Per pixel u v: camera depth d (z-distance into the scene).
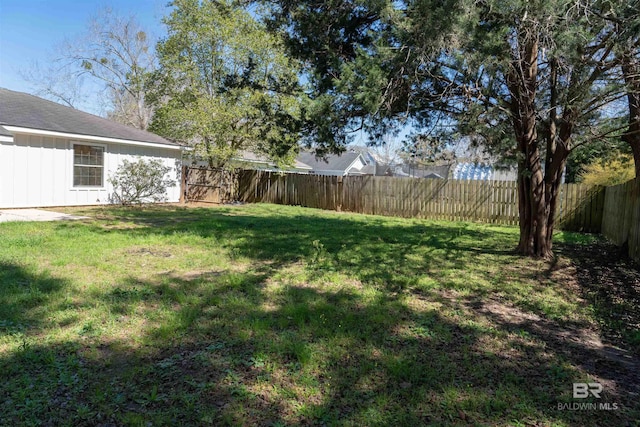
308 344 3.16
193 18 15.80
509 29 4.89
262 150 16.03
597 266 6.32
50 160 11.42
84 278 4.75
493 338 3.44
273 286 4.75
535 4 4.32
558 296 4.75
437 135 7.08
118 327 3.41
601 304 4.47
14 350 2.89
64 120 12.20
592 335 3.64
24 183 10.85
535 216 6.92
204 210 13.47
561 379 2.77
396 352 3.09
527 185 6.97
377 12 5.24
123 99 25.02
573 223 11.41
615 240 8.69
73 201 12.06
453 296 4.62
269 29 7.43
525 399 2.49
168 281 4.79
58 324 3.43
